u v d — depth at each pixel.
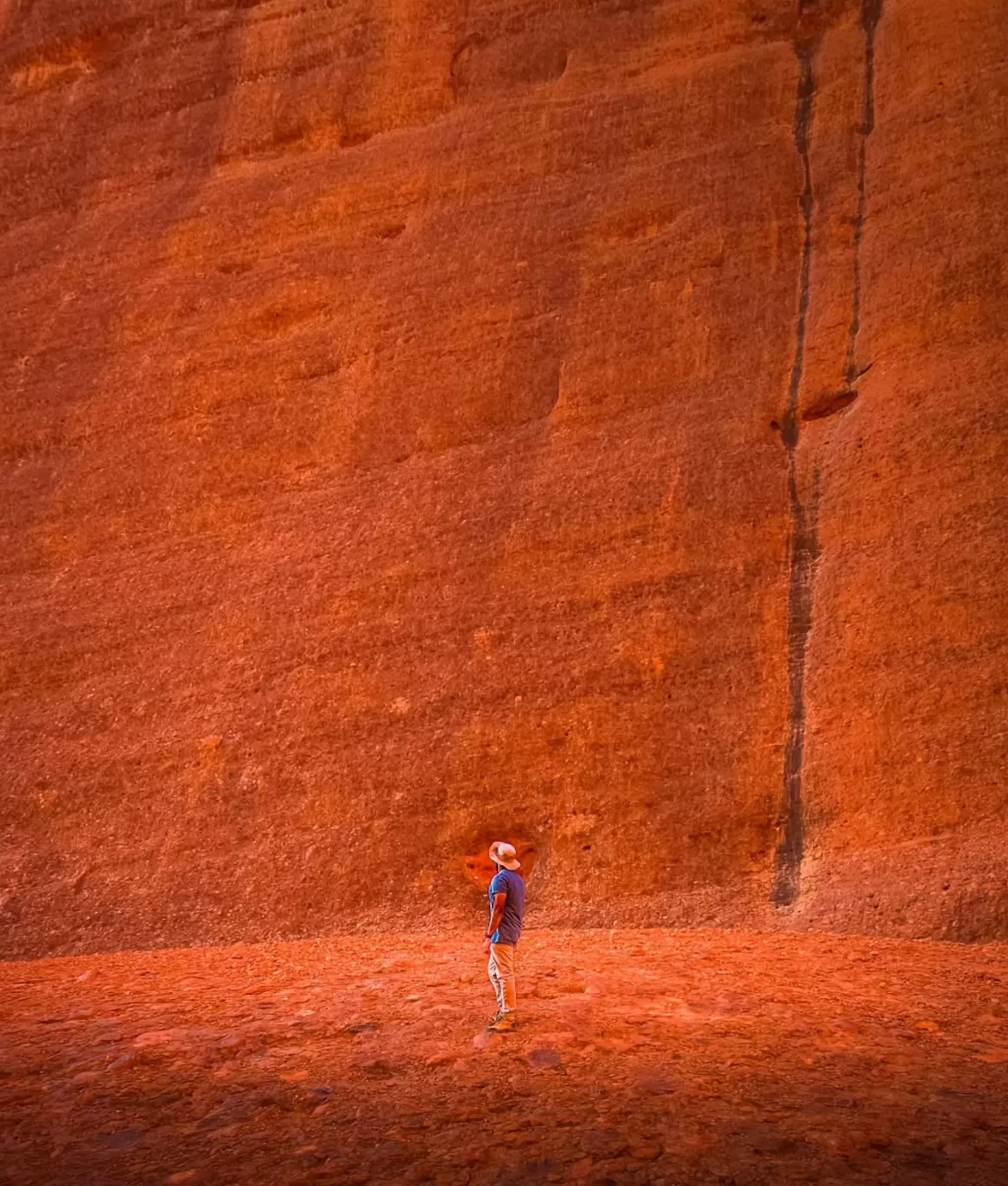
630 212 17.88
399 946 10.41
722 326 16.27
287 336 18.16
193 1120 5.39
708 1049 6.13
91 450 17.73
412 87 20.88
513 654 13.71
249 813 13.09
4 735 14.80
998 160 16.02
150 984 9.03
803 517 14.08
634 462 15.13
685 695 12.88
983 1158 4.61
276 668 14.38
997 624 12.12
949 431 13.77
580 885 11.69
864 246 16.38
